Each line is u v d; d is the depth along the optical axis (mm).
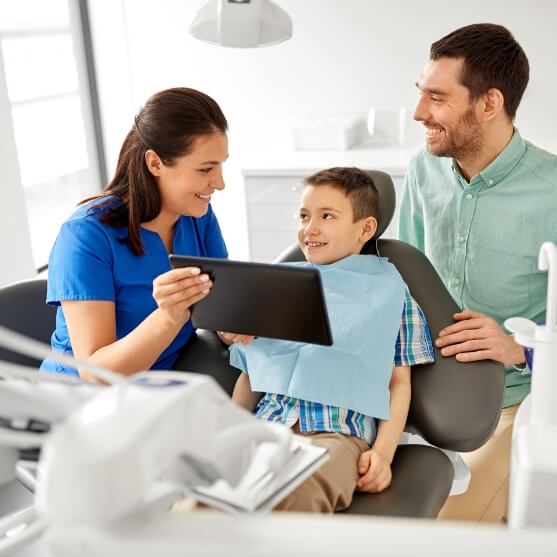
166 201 1609
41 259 3766
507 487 1674
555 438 759
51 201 3861
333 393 1451
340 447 1345
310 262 1679
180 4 3674
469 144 1841
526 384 1853
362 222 1657
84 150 3945
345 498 1270
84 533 489
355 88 3545
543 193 1840
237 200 3898
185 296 1308
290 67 3615
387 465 1364
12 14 3537
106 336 1525
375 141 3539
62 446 505
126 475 500
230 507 848
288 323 1285
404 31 3387
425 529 470
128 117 3900
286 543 468
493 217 1890
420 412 1509
